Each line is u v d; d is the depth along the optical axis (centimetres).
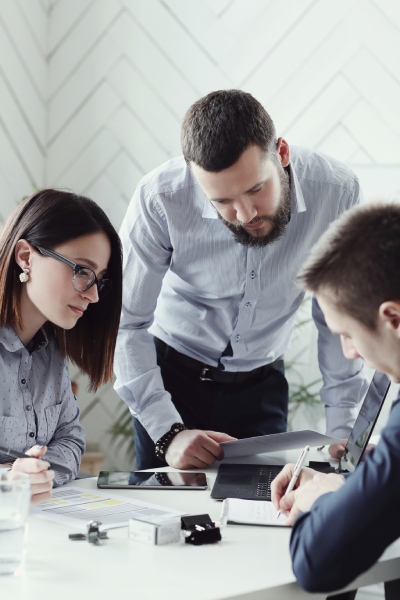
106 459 372
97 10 379
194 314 230
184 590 116
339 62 344
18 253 181
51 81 387
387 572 134
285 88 352
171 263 226
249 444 197
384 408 303
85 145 383
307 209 214
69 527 144
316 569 119
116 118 378
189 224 216
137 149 375
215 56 362
